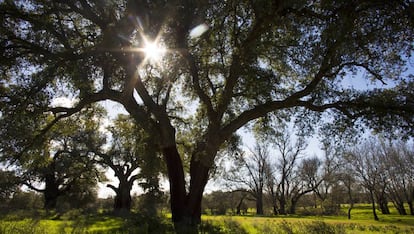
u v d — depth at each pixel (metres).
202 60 15.95
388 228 21.30
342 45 12.52
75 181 55.03
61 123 17.59
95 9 14.73
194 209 16.56
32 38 13.92
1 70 13.73
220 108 16.00
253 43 14.05
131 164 50.03
